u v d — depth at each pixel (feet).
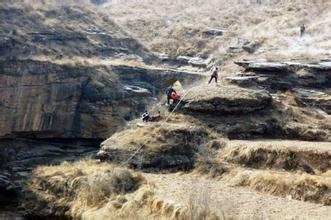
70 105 122.01
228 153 73.61
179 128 78.84
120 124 122.93
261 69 94.63
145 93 128.98
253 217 50.44
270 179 64.28
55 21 145.69
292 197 61.21
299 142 75.46
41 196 74.90
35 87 117.60
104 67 131.13
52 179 76.69
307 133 78.84
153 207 59.36
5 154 112.88
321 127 81.92
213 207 52.90
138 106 126.31
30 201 76.54
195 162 74.38
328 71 93.50
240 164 71.46
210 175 70.44
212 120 81.87
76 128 122.42
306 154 68.49
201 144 76.28
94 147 121.60
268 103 84.84
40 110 118.21
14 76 115.44
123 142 79.82
